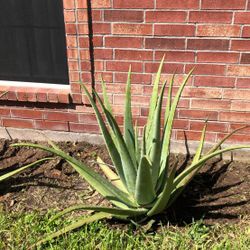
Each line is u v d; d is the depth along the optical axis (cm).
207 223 112
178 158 140
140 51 129
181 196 122
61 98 140
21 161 139
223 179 129
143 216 113
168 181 96
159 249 104
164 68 131
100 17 127
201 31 123
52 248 103
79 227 110
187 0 120
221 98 132
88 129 146
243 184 126
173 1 121
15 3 137
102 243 105
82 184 128
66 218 114
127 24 126
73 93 139
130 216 112
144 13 124
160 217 114
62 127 147
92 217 108
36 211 117
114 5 124
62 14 135
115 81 135
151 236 107
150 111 113
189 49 126
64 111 144
